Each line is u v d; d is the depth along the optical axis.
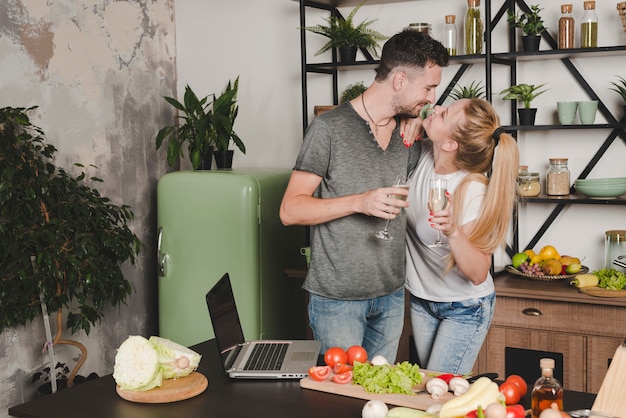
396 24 4.15
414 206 2.88
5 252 3.45
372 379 2.01
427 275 2.89
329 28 4.01
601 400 1.78
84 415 1.93
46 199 3.61
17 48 3.79
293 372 2.17
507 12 3.78
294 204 2.72
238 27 4.62
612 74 3.71
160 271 4.12
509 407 1.70
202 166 4.30
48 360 4.01
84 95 4.17
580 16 3.76
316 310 2.85
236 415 1.91
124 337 4.50
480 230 2.60
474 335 2.81
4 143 3.48
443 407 1.70
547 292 3.37
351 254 2.77
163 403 2.01
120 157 4.43
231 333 2.35
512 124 3.92
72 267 3.67
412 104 2.71
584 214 3.82
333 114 2.76
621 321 3.26
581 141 3.80
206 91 4.77
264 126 4.60
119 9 4.39
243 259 3.88
